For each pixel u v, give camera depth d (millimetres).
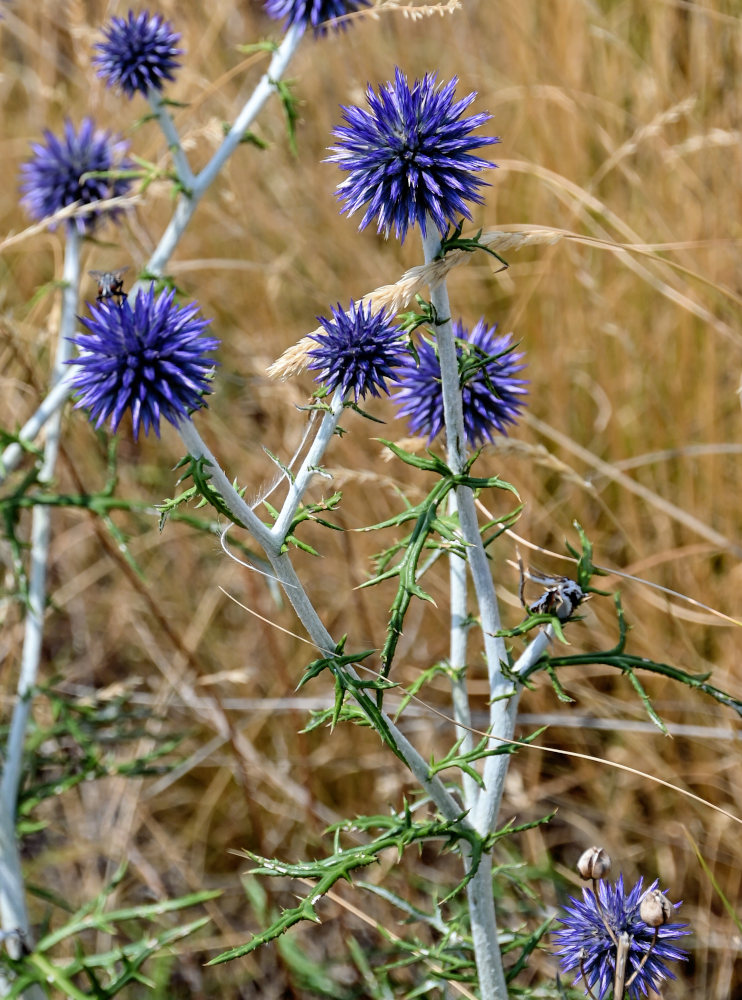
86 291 5621
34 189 4281
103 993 3121
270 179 6191
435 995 3701
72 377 2328
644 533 4891
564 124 5324
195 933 4359
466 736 2807
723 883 4008
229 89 6340
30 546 3541
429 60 6012
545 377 5195
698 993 3822
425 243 2389
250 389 5480
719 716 4207
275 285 5219
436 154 2340
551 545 4945
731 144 4641
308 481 2307
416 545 2189
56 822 4828
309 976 3846
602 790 4367
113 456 3652
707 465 4648
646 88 5254
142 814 4504
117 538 3557
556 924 3660
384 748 4535
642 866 4285
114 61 3916
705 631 4531
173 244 3930
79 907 4473
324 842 4426
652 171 5227
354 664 2492
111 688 4105
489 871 2648
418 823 2514
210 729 4871
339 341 2395
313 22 3768
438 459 2309
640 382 4938
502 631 2445
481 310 5594
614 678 4641
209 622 5281
